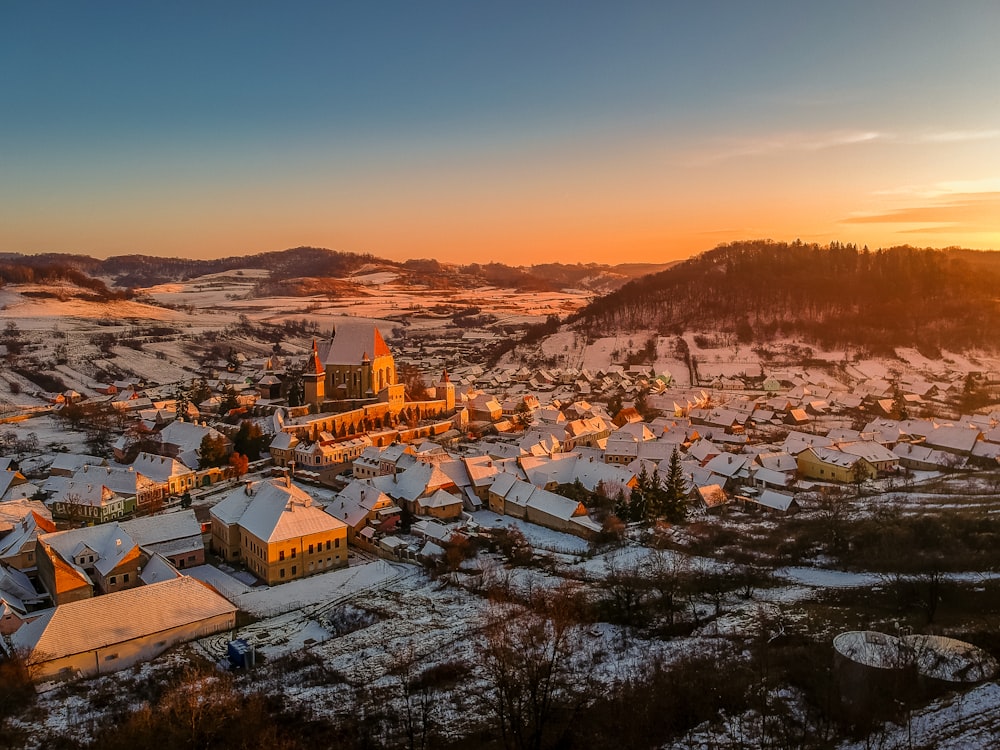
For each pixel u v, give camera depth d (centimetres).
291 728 7331
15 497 16275
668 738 6681
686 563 11444
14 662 8431
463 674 8394
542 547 13362
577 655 8681
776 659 8025
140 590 9850
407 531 14338
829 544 12488
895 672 7038
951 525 12875
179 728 7050
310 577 12412
